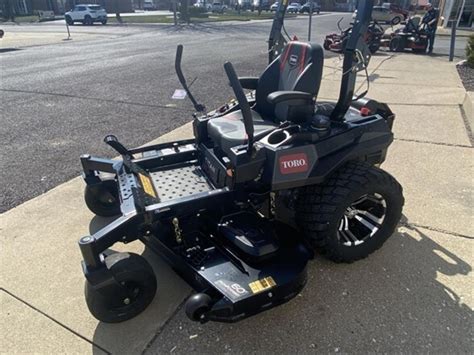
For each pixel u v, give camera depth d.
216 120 2.88
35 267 2.58
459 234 2.85
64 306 2.28
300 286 2.12
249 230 2.26
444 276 2.46
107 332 2.11
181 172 2.95
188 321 2.17
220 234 2.36
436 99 6.55
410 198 3.33
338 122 2.60
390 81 8.08
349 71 2.44
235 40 17.31
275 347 2.01
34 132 5.30
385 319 2.16
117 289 2.04
